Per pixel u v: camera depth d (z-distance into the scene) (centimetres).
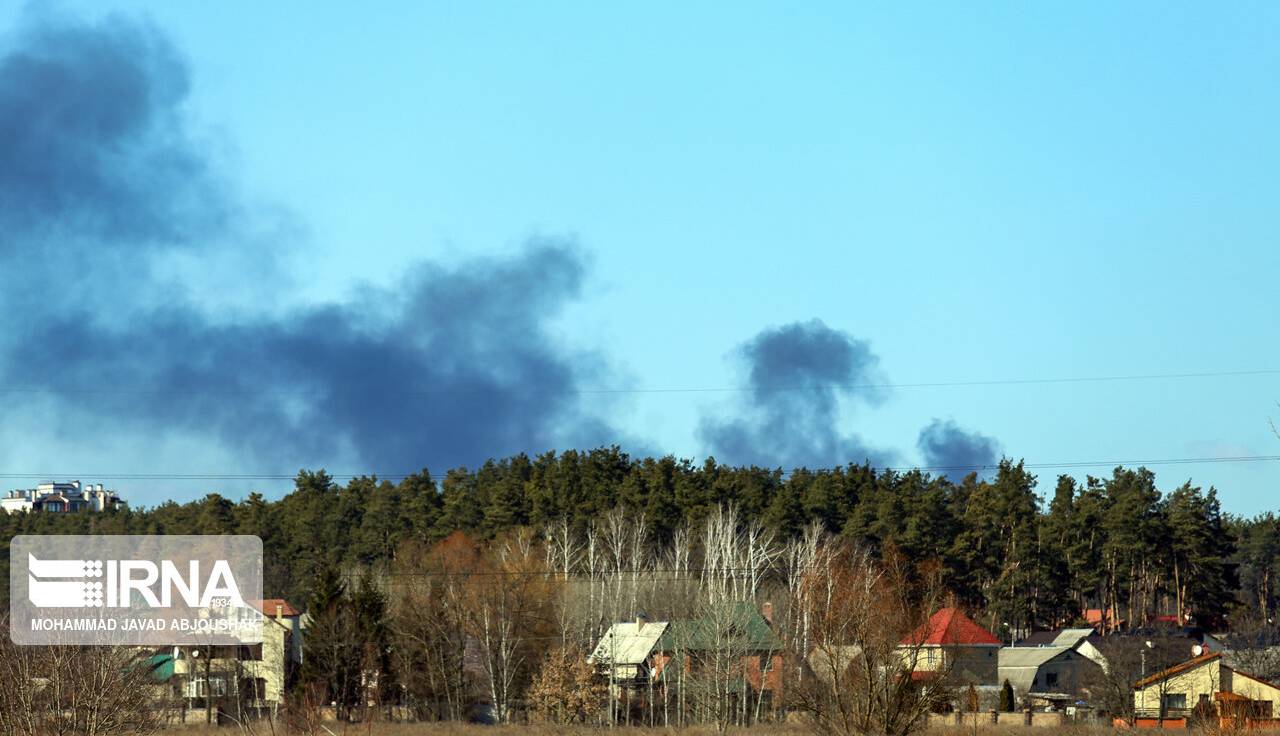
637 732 9088
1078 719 9888
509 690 11062
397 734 8881
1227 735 5562
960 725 8381
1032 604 16675
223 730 8175
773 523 15412
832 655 6962
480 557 12588
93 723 5403
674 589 11738
